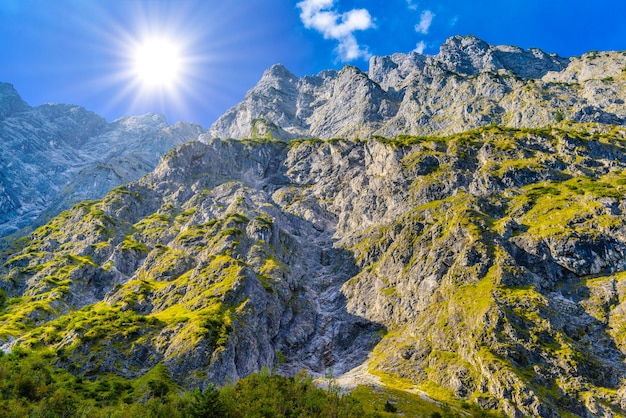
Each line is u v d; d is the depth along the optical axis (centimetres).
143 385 14600
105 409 12325
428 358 17688
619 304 17138
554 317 16888
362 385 16588
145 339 17600
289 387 13175
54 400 12269
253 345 18238
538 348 15725
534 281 18638
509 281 18625
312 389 13175
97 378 15662
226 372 15938
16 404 11575
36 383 13238
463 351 16812
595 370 15025
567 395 14225
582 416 13700
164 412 11631
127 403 13462
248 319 19425
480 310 17538
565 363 15100
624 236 19325
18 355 16038
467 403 14600
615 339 16000
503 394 14400
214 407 11188
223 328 17712
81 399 13462
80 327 18238
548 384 14738
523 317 16888
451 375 16162
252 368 17538
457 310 18438
